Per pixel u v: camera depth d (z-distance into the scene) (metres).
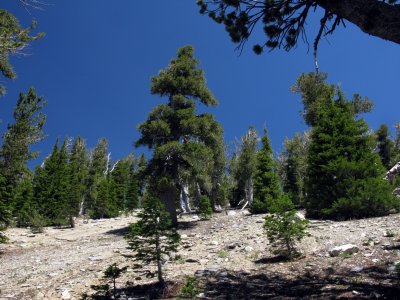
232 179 48.03
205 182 28.27
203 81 27.88
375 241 11.21
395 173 25.17
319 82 33.66
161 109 25.89
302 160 41.19
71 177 49.97
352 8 5.11
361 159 19.08
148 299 7.93
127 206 57.34
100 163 60.59
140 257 8.94
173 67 27.02
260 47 7.65
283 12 7.02
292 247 10.95
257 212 28.64
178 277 9.52
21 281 11.30
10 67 14.02
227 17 7.61
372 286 7.26
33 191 42.97
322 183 19.52
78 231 29.48
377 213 17.42
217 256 12.09
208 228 21.33
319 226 15.30
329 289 7.44
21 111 27.31
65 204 35.00
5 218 22.16
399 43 4.82
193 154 24.73
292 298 7.16
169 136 26.41
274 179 30.62
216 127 26.55
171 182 24.19
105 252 16.00
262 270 9.80
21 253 18.98
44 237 25.91
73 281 10.36
